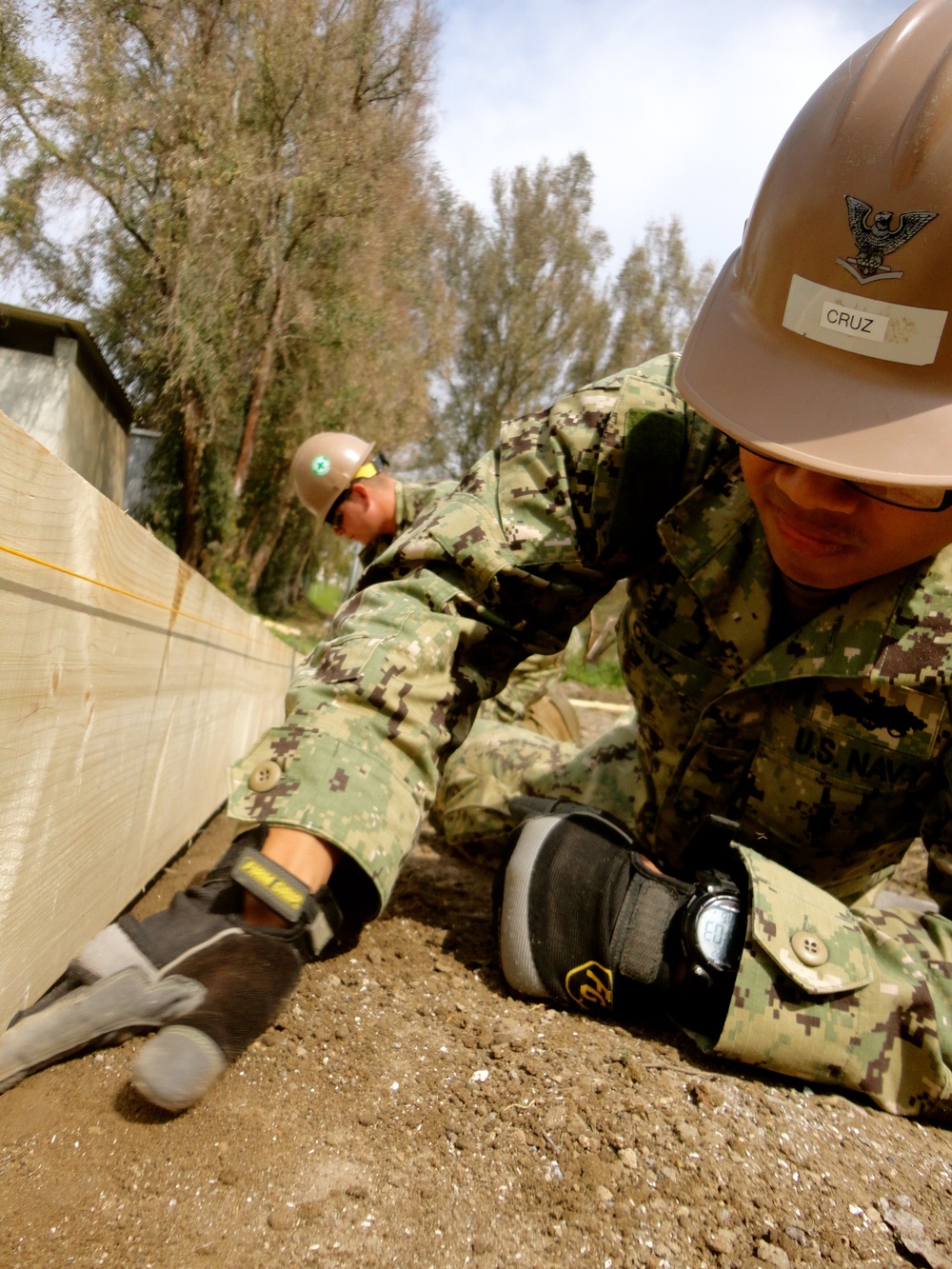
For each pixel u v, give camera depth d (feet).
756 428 4.08
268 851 3.98
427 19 46.62
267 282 46.42
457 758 8.65
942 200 3.87
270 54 43.50
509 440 5.41
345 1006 4.61
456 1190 3.36
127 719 5.25
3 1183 3.03
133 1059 3.72
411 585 4.86
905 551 4.31
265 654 14.53
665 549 5.42
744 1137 3.80
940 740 4.89
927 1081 4.22
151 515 46.85
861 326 4.01
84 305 43.88
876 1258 3.28
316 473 12.90
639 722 6.70
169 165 41.01
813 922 4.33
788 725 5.30
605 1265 3.10
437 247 62.39
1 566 3.19
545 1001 4.91
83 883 4.65
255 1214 3.10
